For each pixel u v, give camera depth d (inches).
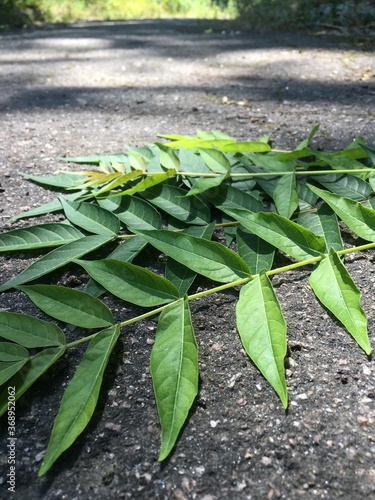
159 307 10.9
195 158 15.2
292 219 13.0
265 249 11.7
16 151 18.6
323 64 32.3
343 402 8.6
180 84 28.3
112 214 12.9
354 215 11.9
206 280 11.6
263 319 9.5
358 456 7.8
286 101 24.4
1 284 11.5
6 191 15.6
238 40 44.3
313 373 9.2
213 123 21.4
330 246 11.8
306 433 8.1
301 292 11.1
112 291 10.2
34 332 9.3
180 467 7.7
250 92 26.3
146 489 7.4
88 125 21.5
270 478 7.5
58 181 15.4
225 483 7.5
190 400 8.3
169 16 81.9
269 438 8.1
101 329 10.3
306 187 13.8
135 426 8.3
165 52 39.3
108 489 7.4
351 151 15.1
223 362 9.5
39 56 39.5
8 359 8.8
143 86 28.0
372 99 24.3
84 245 12.1
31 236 12.5
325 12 47.8
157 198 13.6
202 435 8.2
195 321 10.5
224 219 13.5
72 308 9.8
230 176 14.0
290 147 18.6
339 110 22.7
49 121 22.1
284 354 8.9
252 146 16.1
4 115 23.1
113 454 7.9
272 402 8.7
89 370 8.7
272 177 14.7
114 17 84.5
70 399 8.2
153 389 9.0
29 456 7.9
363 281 11.3
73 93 26.8
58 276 11.8
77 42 47.4
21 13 67.3
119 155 16.3
